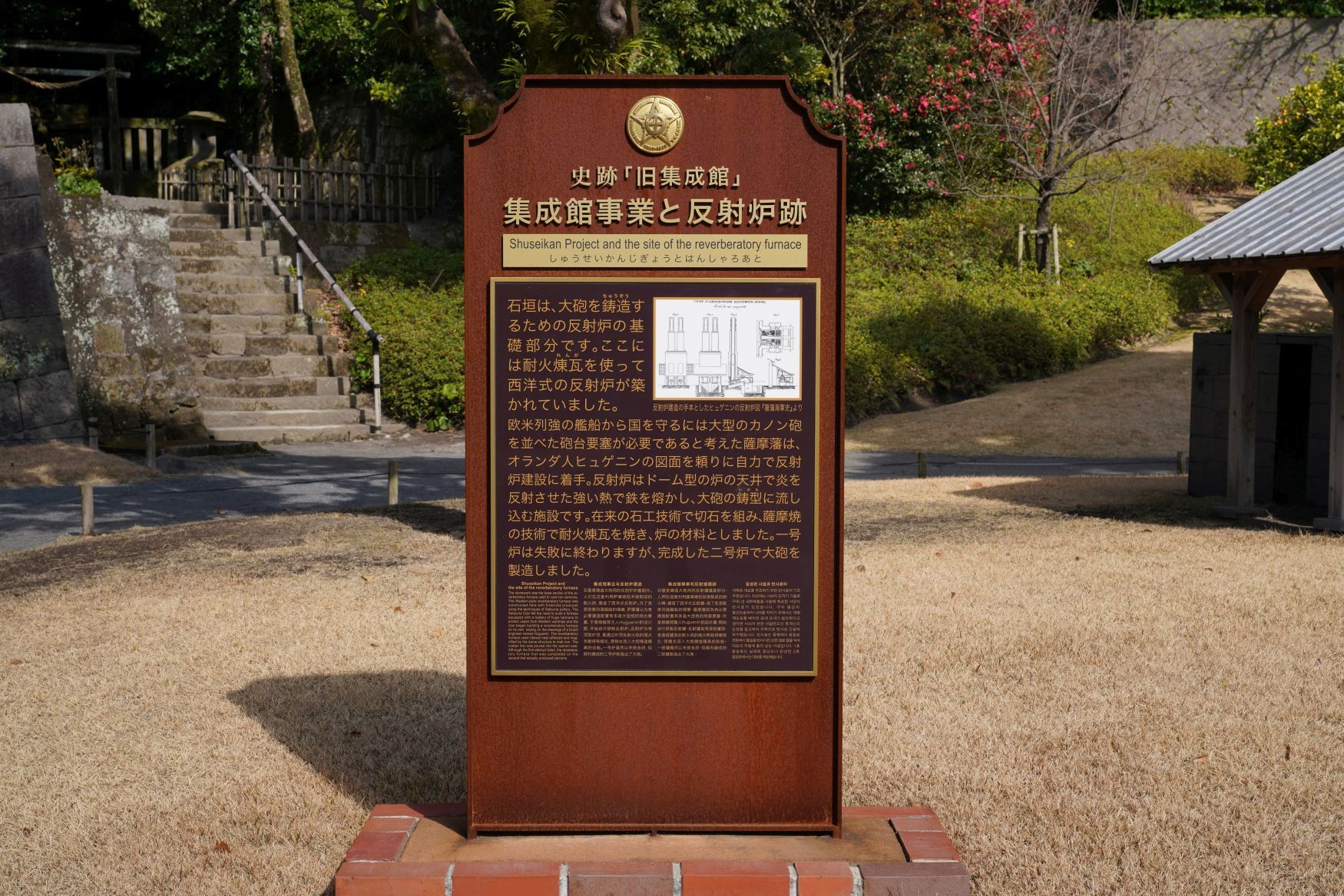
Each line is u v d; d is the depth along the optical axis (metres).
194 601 7.53
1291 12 31.31
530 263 3.66
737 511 3.70
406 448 17.69
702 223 3.64
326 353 19.92
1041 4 25.00
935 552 8.82
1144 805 4.30
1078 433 17.91
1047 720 5.15
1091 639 6.35
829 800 3.74
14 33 28.95
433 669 6.07
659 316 3.66
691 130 3.63
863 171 26.91
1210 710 5.24
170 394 17.59
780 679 3.73
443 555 9.04
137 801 4.43
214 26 27.75
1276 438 11.86
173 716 5.35
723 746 3.73
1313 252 9.23
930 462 16.28
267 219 23.02
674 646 3.72
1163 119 30.00
